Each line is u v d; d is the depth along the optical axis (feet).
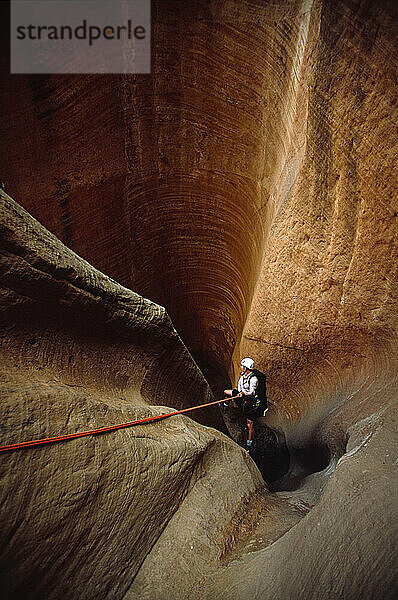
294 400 17.19
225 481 8.65
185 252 25.98
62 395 5.89
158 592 6.06
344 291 12.06
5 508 4.47
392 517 5.06
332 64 9.41
